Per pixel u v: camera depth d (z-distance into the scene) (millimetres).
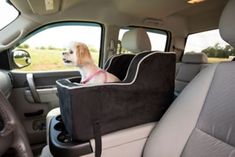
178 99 1122
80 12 2283
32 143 2119
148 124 1205
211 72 1029
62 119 1217
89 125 1002
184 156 947
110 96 1035
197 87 1050
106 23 2529
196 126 974
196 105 1007
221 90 931
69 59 1400
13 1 1736
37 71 2227
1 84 1563
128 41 1674
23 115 2117
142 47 1616
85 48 1427
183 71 2596
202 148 898
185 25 3303
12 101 2092
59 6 1983
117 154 1106
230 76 925
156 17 2869
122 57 1563
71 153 995
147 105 1177
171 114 1079
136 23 2779
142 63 1110
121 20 2602
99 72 1362
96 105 1003
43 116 2191
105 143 1054
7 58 2117
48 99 2201
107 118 1048
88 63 1392
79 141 1014
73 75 2332
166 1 2365
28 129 2109
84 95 966
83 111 976
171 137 1012
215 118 905
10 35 1987
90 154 1033
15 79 2102
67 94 975
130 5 2373
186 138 978
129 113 1117
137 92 1118
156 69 1164
